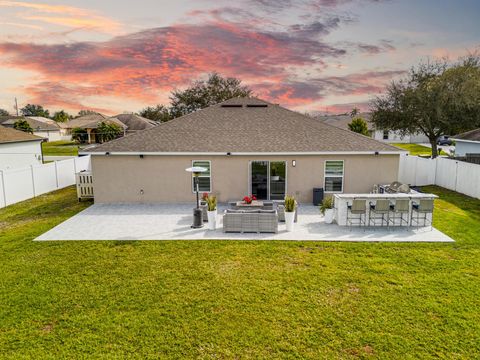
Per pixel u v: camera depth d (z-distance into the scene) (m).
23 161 27.06
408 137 55.91
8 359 5.48
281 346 5.78
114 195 16.50
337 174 16.22
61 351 5.67
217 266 9.04
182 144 16.23
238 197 16.41
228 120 17.97
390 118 32.06
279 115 18.36
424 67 30.81
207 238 11.34
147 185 16.38
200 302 7.20
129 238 11.38
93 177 16.36
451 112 29.38
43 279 8.32
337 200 12.73
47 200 17.78
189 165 16.16
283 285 7.93
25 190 17.94
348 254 9.81
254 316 6.66
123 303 7.18
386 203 11.75
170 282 8.12
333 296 7.41
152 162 16.17
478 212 14.54
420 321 6.45
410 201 12.39
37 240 11.22
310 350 5.68
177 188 16.39
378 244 10.62
